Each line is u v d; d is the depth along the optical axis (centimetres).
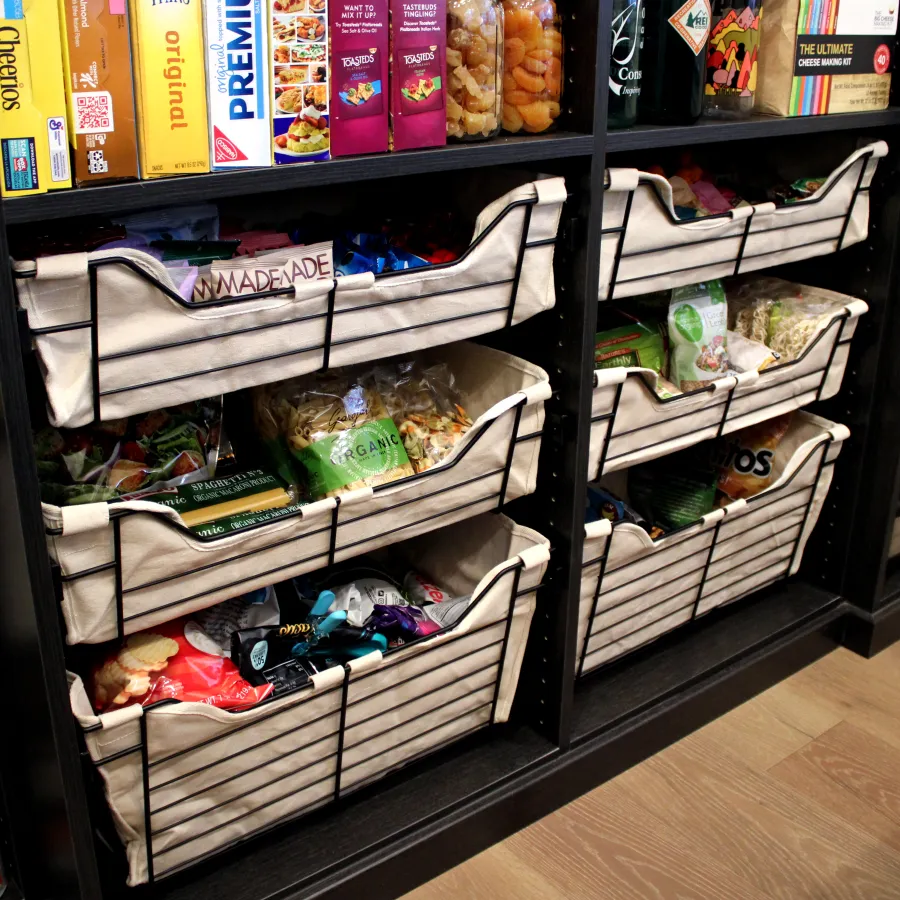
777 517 175
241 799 121
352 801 138
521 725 155
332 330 107
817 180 163
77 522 94
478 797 141
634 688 163
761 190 168
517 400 122
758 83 144
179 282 103
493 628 135
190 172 94
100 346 93
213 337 99
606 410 137
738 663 172
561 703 147
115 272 90
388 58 104
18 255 100
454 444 128
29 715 108
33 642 98
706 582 170
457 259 113
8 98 82
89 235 106
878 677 183
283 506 117
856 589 188
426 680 131
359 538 119
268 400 125
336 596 132
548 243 120
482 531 145
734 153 178
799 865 141
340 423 123
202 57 92
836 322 162
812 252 156
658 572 159
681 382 152
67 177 87
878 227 167
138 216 113
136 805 111
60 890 117
